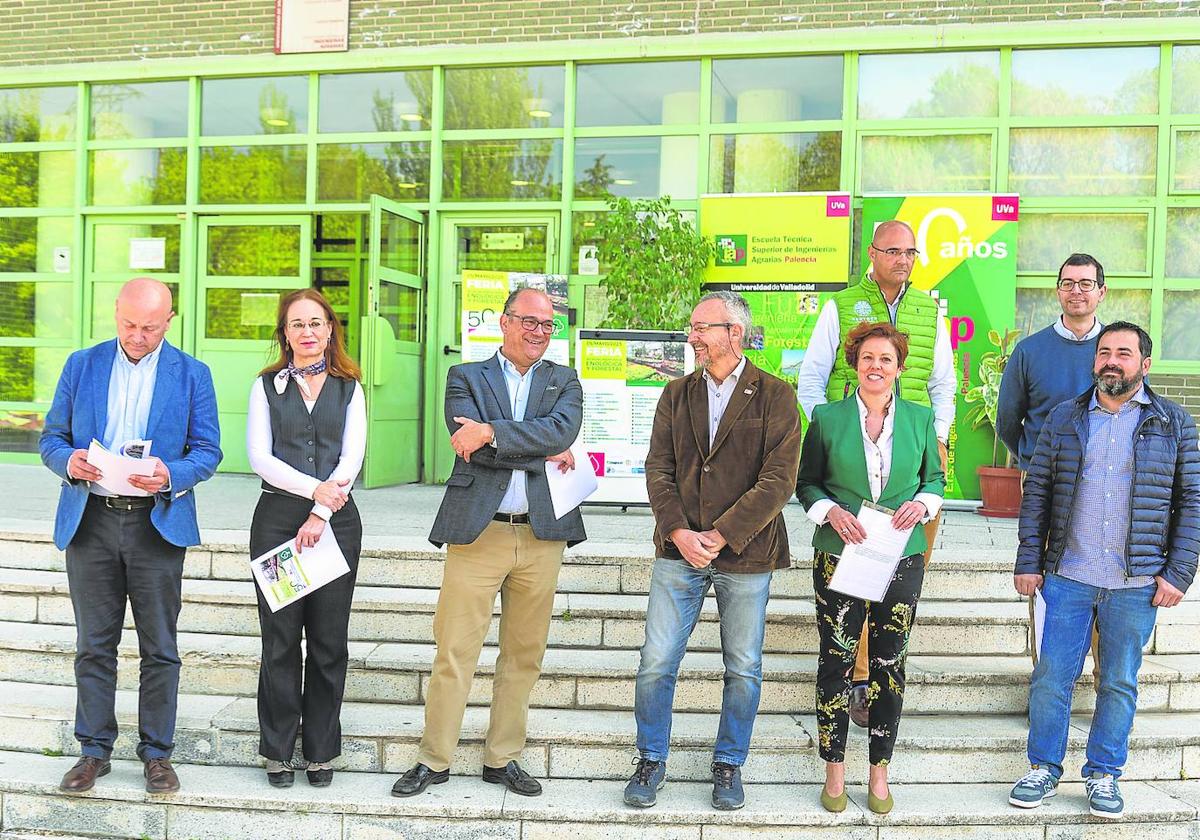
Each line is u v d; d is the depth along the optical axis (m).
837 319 4.34
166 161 8.59
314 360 3.78
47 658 4.38
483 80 8.12
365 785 3.81
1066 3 7.29
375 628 4.57
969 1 7.40
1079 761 4.00
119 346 3.78
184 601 4.62
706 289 7.64
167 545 3.71
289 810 3.67
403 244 7.93
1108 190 7.38
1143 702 4.30
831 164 7.69
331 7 8.17
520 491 3.75
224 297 8.58
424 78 8.19
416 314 8.17
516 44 7.95
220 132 8.51
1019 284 7.43
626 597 4.78
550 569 3.82
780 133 7.74
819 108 7.70
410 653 4.38
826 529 3.76
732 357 3.72
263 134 8.44
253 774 3.88
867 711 4.01
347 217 8.48
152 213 8.59
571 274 8.02
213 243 8.59
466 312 7.26
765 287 7.54
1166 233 7.32
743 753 3.72
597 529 5.84
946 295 7.33
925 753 3.96
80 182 8.66
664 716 3.72
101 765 3.73
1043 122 7.41
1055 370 4.30
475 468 3.73
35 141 8.77
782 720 4.16
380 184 8.28
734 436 3.67
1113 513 3.74
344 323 8.54
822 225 7.47
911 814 3.66
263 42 8.30
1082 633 3.78
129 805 3.69
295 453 3.71
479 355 7.28
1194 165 7.27
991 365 7.26
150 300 3.65
